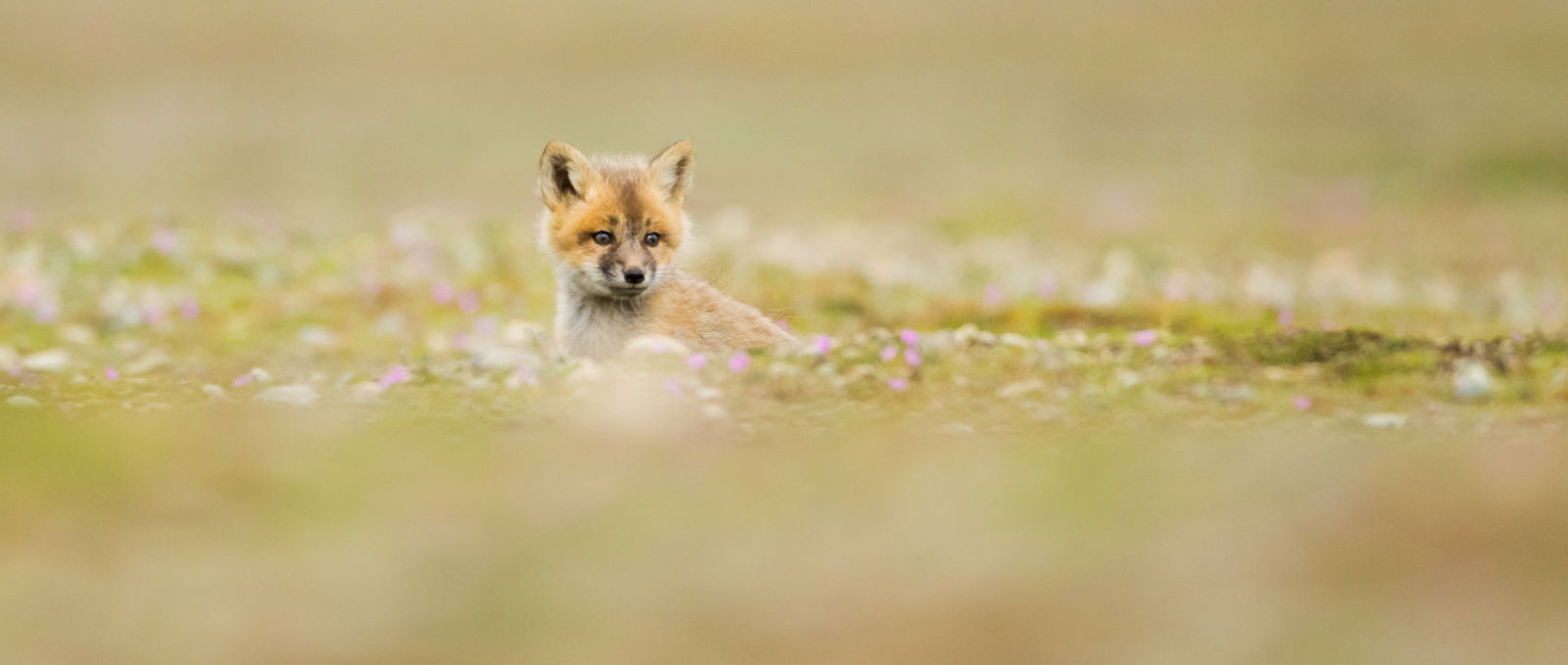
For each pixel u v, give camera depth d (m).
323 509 12.00
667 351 14.91
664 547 11.43
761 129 70.06
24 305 22.14
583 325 16.44
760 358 15.61
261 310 22.66
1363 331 16.70
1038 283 26.19
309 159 58.88
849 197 47.91
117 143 63.25
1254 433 13.79
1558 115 65.31
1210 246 34.53
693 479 12.70
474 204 44.09
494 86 85.44
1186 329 20.78
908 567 11.12
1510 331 21.05
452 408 14.59
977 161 60.12
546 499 12.30
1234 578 11.00
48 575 10.75
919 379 15.25
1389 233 37.50
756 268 26.17
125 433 13.84
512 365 15.90
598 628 10.41
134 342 20.42
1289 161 57.31
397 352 19.67
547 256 16.62
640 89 84.44
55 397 15.66
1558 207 43.78
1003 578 10.97
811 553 11.37
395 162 57.94
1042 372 15.63
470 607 10.53
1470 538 11.51
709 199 47.06
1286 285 26.78
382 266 26.27
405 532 11.62
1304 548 11.45
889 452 13.35
